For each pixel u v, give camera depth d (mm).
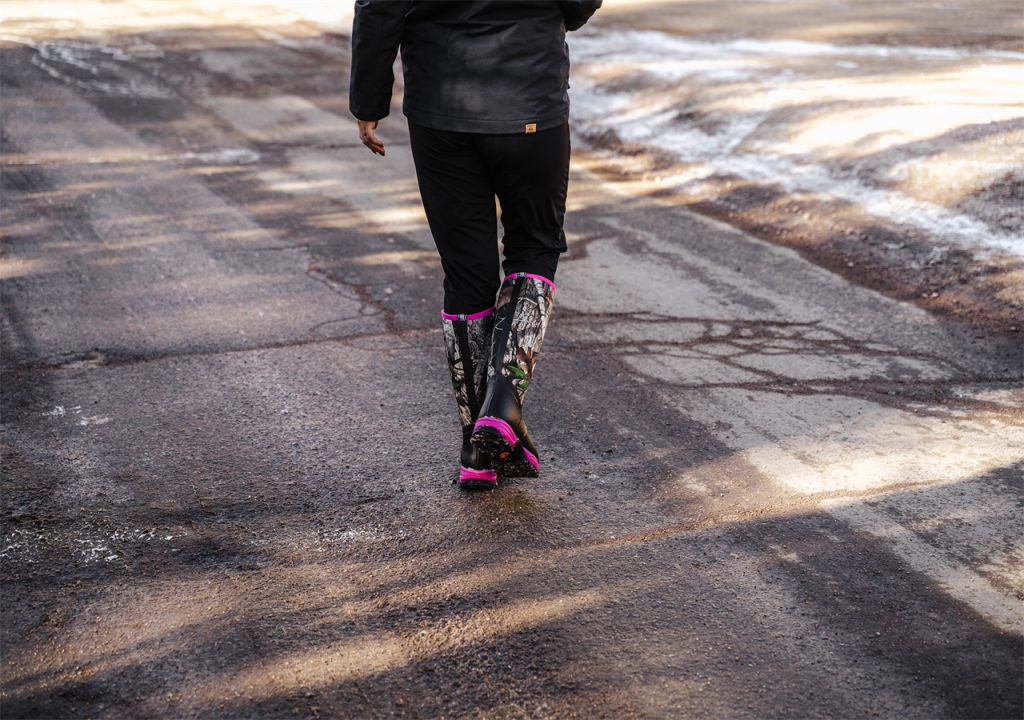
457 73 2840
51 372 4012
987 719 2227
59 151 7359
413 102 2930
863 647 2457
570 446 3453
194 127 8180
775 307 4668
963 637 2488
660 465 3324
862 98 7203
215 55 11180
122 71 10211
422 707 2281
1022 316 4445
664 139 7434
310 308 4684
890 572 2746
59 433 3537
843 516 3016
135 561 2820
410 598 2666
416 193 6570
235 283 4980
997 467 3285
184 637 2514
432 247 5562
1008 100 6879
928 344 4254
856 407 3713
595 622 2561
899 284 4895
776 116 7234
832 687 2328
